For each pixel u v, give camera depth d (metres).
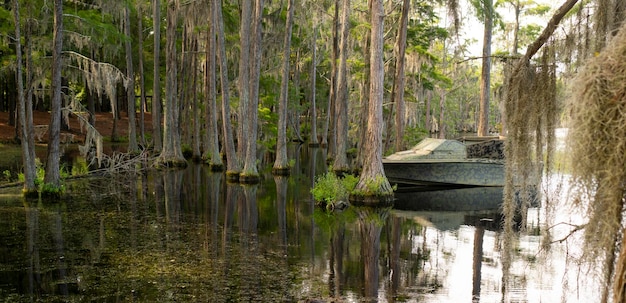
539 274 8.22
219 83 34.06
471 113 66.69
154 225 11.80
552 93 4.57
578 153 2.67
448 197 16.84
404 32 20.28
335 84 29.36
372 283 7.82
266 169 25.33
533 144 4.91
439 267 8.75
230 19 27.30
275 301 6.91
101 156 19.28
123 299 6.91
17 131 29.30
